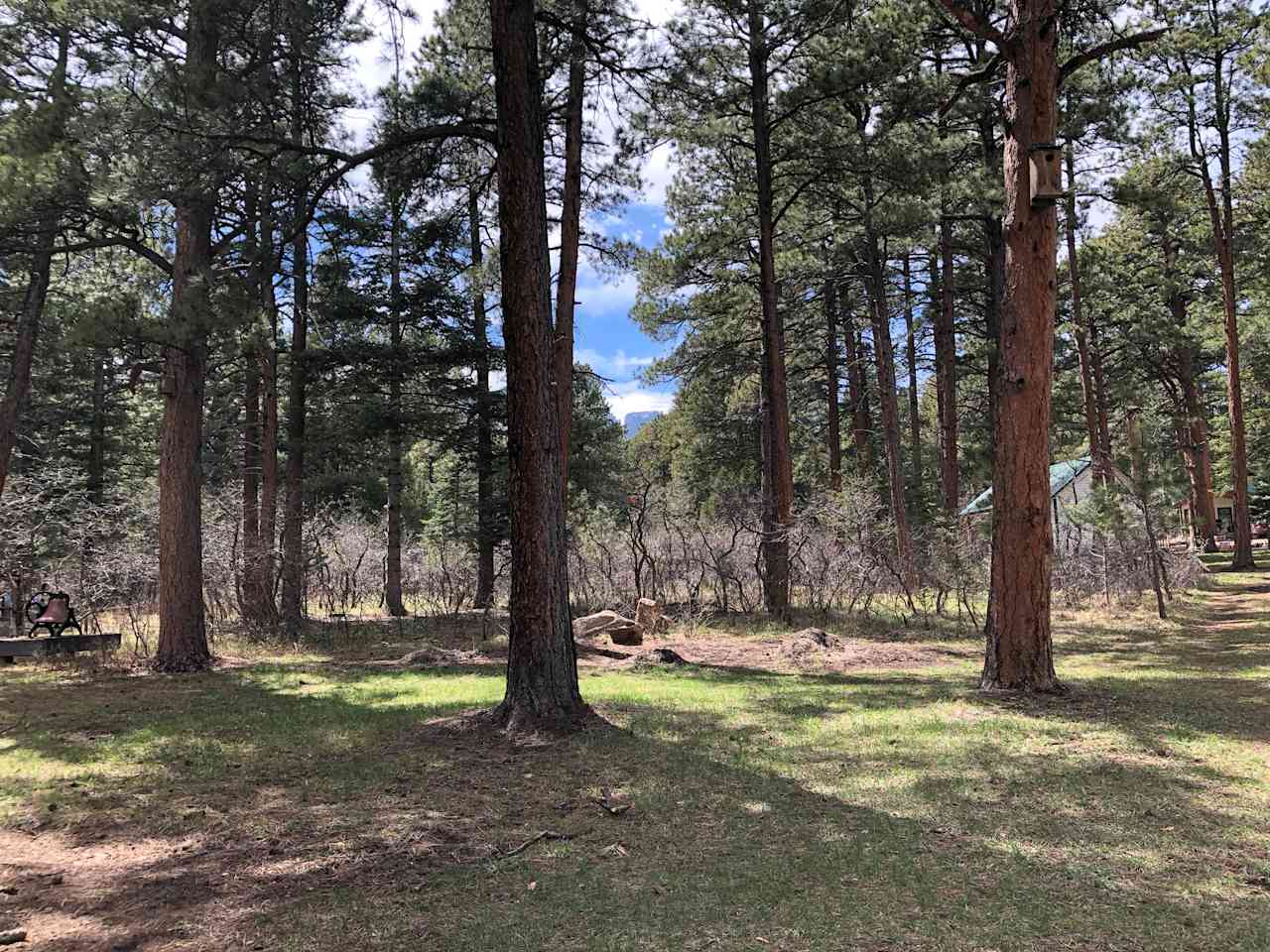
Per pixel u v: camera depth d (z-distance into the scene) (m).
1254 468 33.97
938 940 3.04
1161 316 25.48
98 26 9.67
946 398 24.23
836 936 3.09
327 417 18.02
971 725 6.59
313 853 4.12
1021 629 7.86
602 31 9.59
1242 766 5.29
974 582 14.66
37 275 15.56
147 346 12.27
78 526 16.16
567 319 13.21
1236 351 23.14
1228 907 3.26
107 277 17.12
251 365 16.12
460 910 3.39
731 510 18.47
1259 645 10.80
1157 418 30.88
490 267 16.45
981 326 25.75
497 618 17.25
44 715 8.02
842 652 11.79
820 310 25.16
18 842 4.41
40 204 9.98
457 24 12.11
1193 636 12.14
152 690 9.51
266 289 15.15
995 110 14.87
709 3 15.14
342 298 17.11
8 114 9.80
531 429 6.73
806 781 5.21
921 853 3.94
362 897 3.54
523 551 6.73
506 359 6.78
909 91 13.58
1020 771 5.27
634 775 5.39
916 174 14.98
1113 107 15.22
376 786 5.26
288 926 3.29
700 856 3.97
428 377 18.94
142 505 17.17
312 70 11.37
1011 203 7.77
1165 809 4.46
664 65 11.21
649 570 17.23
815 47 14.84
